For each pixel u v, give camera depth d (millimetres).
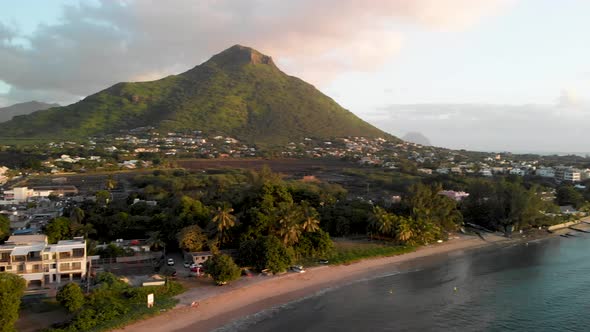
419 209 143750
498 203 162500
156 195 196750
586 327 82250
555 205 181125
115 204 168750
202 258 106750
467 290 100562
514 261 125312
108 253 107062
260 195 132125
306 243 117625
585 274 113812
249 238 112938
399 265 118438
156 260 108750
